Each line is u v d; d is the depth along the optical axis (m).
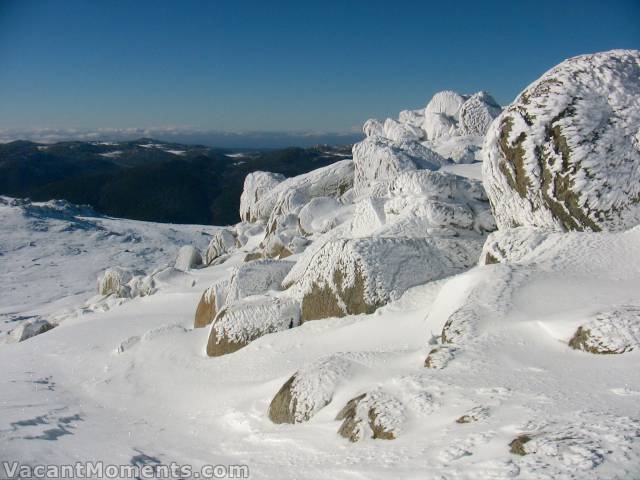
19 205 69.44
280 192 24.56
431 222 10.62
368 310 9.33
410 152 18.97
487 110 25.02
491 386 4.62
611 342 4.95
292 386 6.23
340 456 4.31
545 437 3.33
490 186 9.50
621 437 3.16
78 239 59.09
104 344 13.00
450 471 3.29
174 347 11.09
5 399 8.55
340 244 9.89
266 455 5.02
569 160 8.45
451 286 7.78
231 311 10.29
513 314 6.24
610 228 8.34
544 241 8.30
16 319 27.16
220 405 7.57
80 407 8.41
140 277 20.53
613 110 8.49
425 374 5.18
